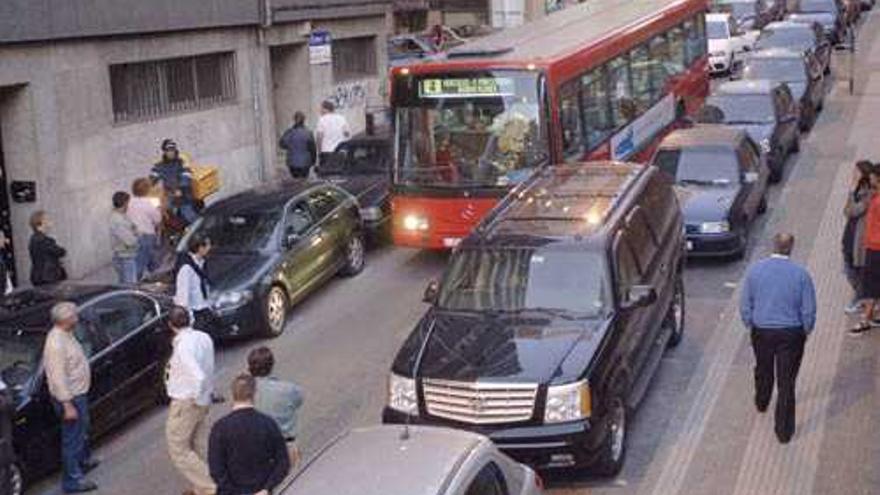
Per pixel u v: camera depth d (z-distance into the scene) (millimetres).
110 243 21109
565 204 13891
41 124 19719
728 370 14320
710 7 42719
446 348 11781
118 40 21656
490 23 47781
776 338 12000
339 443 8477
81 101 20672
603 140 20344
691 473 11586
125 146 21984
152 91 23188
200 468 11352
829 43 38750
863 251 15336
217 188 23328
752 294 12156
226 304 16297
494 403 11172
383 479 7812
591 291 12305
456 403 11273
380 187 21797
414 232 19047
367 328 17000
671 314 14766
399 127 19000
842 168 25094
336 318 17578
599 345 11609
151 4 22344
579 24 22906
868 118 30906
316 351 16125
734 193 19250
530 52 19047
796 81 29453
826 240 19734
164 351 14398
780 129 24438
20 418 12125
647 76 23484
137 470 12836
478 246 13000
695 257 19031
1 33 18531
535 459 11117
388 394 11812
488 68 18234
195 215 20359
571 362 11320
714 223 18547
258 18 26078
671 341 14992
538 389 11086
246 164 26172
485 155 18422
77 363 12133
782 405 12031
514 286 12508
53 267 17141
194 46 24125
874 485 11070
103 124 21281
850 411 12867
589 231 12945
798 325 11969
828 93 35156
